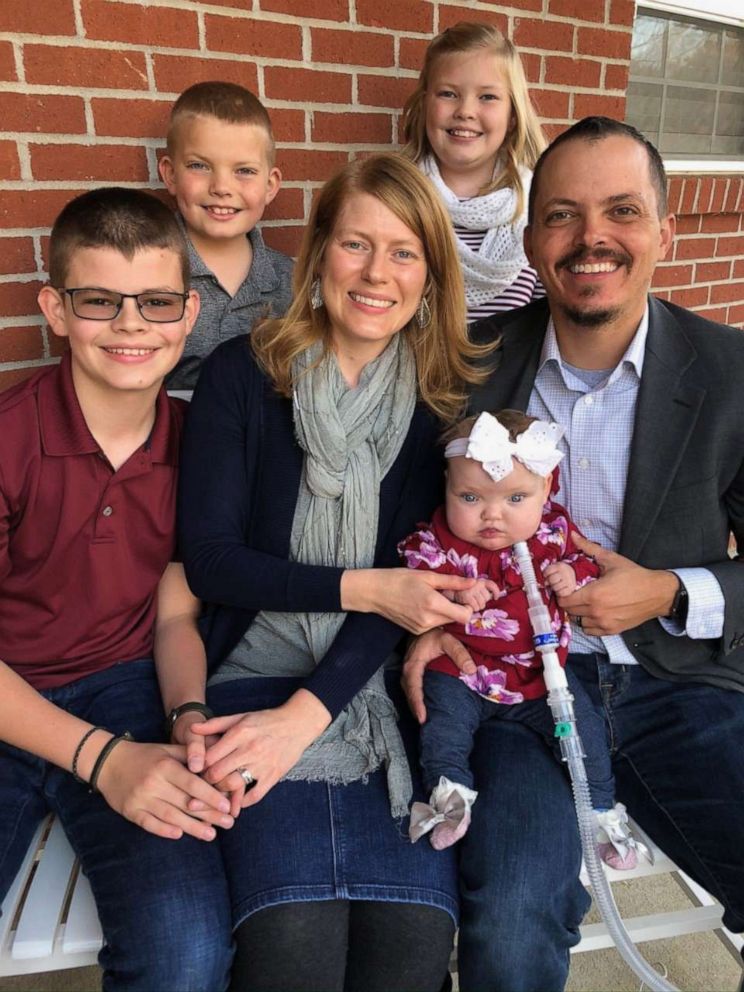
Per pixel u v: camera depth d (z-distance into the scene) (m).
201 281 2.15
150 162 2.10
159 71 2.04
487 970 1.21
